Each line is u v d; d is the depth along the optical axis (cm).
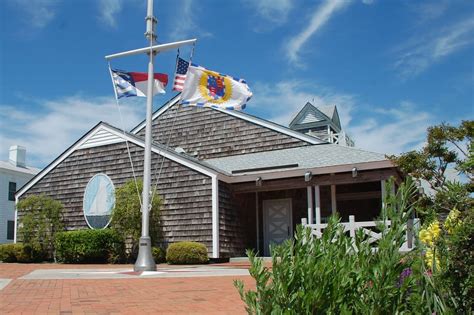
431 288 262
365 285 241
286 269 237
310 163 1605
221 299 650
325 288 230
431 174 1170
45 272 1141
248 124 2016
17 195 1961
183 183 1645
